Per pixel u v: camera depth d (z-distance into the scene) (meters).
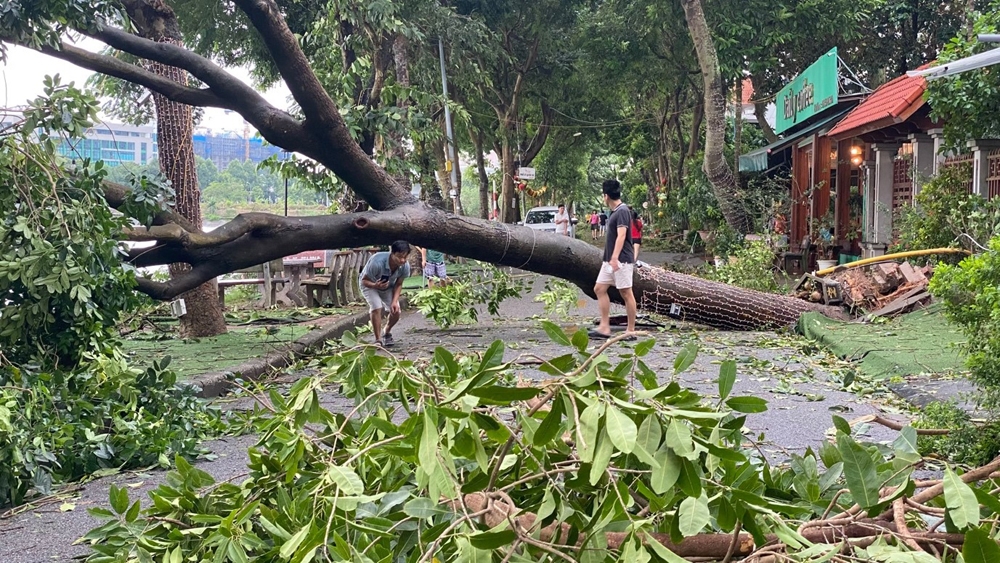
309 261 17.62
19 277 6.18
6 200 6.34
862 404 7.30
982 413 6.14
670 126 47.22
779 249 22.66
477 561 2.22
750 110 48.97
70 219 6.44
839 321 12.05
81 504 5.25
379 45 13.82
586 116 45.19
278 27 9.10
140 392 6.50
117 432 6.05
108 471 5.89
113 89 18.59
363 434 3.21
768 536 2.43
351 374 3.24
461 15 29.81
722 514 2.32
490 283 13.73
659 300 12.73
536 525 2.44
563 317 14.42
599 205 73.38
